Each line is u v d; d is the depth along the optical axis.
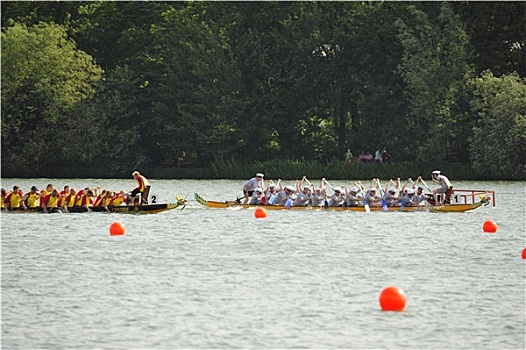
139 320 74.50
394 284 88.62
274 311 77.31
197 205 169.38
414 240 119.81
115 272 94.94
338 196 158.75
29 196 152.75
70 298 82.19
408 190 156.88
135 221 141.25
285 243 116.75
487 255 106.94
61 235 124.31
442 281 90.19
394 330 71.75
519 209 163.75
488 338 69.75
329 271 95.69
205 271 95.50
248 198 164.50
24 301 81.06
